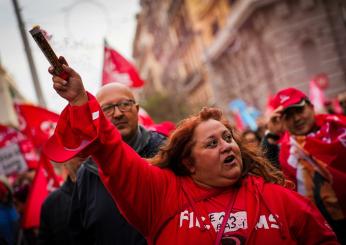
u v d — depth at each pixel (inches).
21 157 216.1
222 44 1102.4
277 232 79.4
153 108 1186.6
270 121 155.1
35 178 178.5
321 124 147.3
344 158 140.8
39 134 184.9
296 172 144.6
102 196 109.7
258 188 83.8
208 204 83.1
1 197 181.8
